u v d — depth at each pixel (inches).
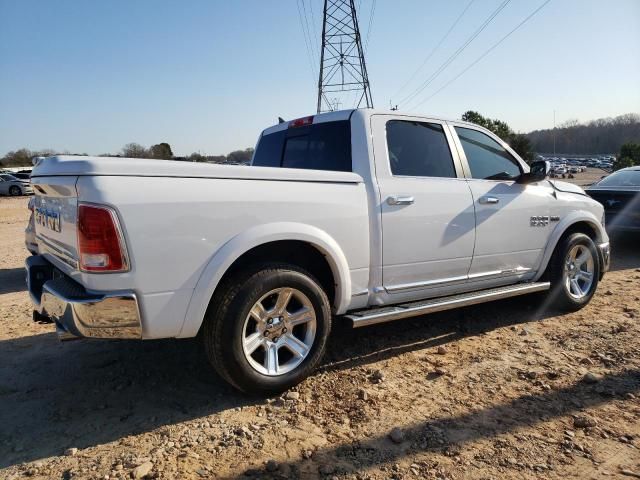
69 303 108.3
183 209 113.6
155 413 123.4
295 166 173.3
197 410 124.6
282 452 105.1
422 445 106.5
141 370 150.0
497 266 178.7
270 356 128.6
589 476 95.7
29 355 163.0
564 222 197.9
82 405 128.4
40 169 125.7
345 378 140.7
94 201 105.5
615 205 343.9
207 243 116.8
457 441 107.9
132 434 113.5
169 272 112.7
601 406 122.0
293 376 130.3
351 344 167.5
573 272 201.6
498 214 175.8
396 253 150.3
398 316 146.3
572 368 144.4
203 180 117.6
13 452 106.9
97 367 152.6
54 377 145.9
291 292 129.8
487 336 174.4
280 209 127.3
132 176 109.7
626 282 250.7
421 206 154.8
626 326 178.5
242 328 121.3
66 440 111.5
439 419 117.3
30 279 136.2
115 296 107.6
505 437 109.2
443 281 163.8
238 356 121.0
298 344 133.3
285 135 181.6
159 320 112.8
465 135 180.2
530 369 144.5
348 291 141.3
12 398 132.6
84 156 122.2
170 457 103.7
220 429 114.8
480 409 121.8
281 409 123.9
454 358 154.6
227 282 122.6
